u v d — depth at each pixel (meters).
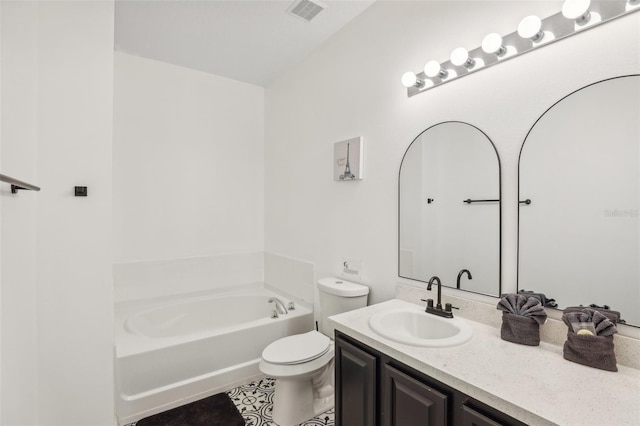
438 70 1.69
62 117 1.61
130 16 2.22
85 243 1.67
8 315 1.14
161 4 2.10
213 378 2.20
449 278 1.72
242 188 3.38
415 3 1.90
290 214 3.07
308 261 2.82
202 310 2.99
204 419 1.94
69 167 1.63
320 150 2.67
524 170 1.42
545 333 1.32
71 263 1.64
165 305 2.85
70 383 1.64
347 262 2.39
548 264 1.34
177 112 2.99
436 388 1.13
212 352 2.23
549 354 1.21
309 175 2.80
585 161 1.24
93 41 1.68
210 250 3.20
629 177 1.14
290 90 3.06
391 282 2.05
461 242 1.67
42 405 1.58
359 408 1.45
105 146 1.71
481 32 1.58
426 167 1.84
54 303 1.60
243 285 3.37
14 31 1.28
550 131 1.33
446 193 1.74
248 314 3.17
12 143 1.25
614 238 1.17
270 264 3.37
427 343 1.28
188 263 3.05
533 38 1.34
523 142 1.42
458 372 1.08
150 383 2.00
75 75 1.64
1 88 1.16
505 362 1.15
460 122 1.67
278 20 2.31
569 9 1.20
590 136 1.23
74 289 1.64
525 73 1.42
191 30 2.41
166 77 2.94
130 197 2.79
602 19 1.18
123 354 1.93
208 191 3.18
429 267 1.83
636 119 1.12
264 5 2.13
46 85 1.57
